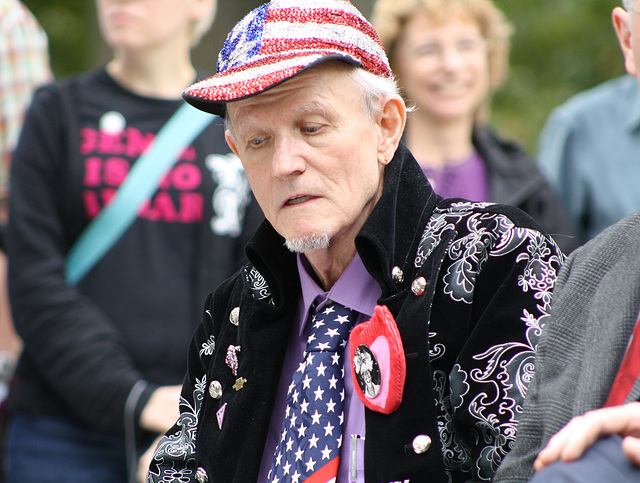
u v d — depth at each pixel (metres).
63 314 11.72
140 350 11.72
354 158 6.96
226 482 7.32
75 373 11.54
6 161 15.35
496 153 13.81
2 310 14.77
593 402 5.77
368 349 6.74
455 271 6.82
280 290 7.37
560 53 28.20
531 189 13.58
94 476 11.68
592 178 15.67
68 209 12.05
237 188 12.14
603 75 27.94
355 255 7.26
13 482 11.90
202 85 6.86
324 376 7.00
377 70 7.09
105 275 11.89
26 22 15.85
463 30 13.59
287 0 7.12
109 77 12.54
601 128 15.74
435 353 6.70
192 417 7.95
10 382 12.46
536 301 6.65
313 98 6.81
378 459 6.62
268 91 6.82
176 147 12.16
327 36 6.93
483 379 6.56
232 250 12.09
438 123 13.66
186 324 11.83
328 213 6.93
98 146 12.12
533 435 6.03
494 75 14.27
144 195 11.98
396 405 6.63
